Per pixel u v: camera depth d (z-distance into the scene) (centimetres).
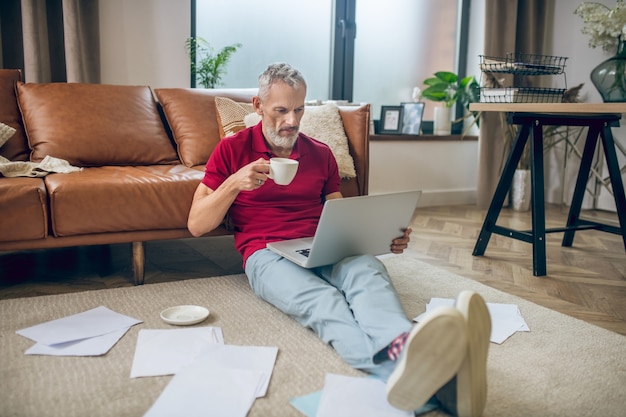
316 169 204
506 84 415
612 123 267
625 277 249
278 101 180
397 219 179
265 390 130
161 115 286
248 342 159
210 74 348
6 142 243
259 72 385
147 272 238
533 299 217
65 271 237
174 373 139
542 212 251
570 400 135
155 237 216
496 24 415
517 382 143
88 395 128
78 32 288
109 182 205
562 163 449
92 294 196
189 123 270
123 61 318
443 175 443
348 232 166
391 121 421
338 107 277
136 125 262
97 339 157
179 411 118
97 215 202
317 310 154
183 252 274
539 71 311
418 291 214
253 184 171
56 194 196
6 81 254
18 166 216
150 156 262
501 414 127
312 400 127
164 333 161
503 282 238
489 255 283
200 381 131
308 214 202
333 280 171
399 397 113
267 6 381
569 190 448
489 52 415
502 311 192
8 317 173
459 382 112
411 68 445
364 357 140
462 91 427
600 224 277
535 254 249
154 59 327
